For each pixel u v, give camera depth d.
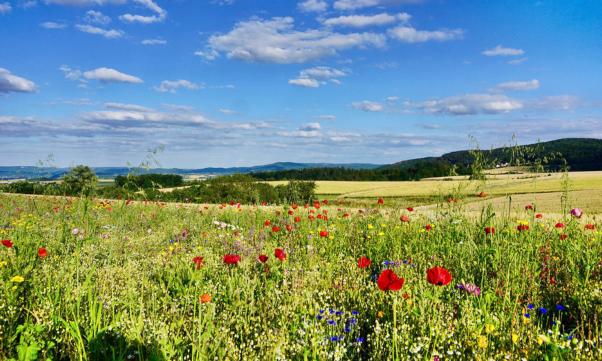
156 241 9.31
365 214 11.25
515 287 5.05
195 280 5.48
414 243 8.08
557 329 3.67
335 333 4.00
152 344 3.52
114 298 4.60
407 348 3.50
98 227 10.05
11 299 4.29
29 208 11.81
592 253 6.54
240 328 4.12
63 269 5.48
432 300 4.39
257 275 6.04
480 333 3.72
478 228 8.12
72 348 3.56
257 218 12.78
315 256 7.33
